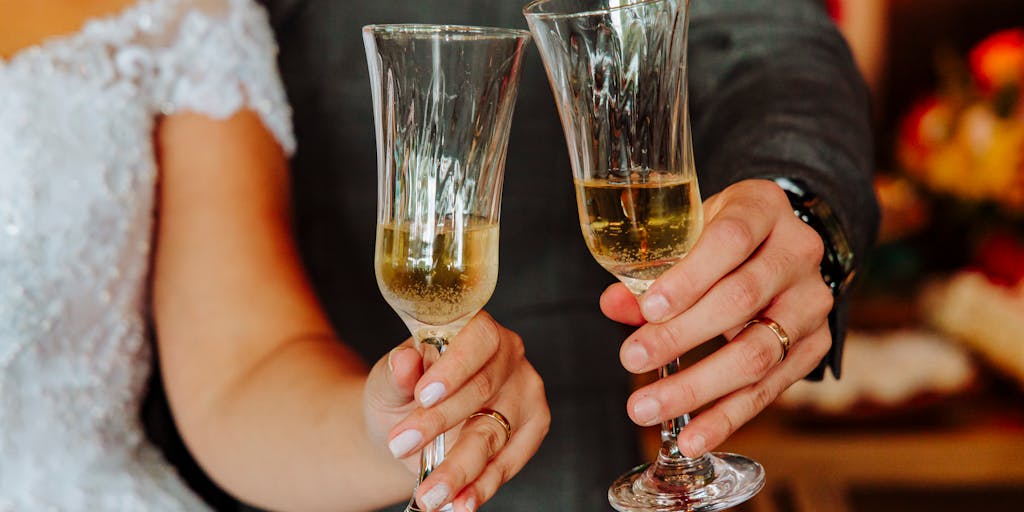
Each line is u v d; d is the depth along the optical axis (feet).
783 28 2.94
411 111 2.04
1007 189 5.43
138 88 2.91
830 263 2.44
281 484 2.59
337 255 3.40
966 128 5.55
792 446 4.45
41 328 2.80
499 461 2.16
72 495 2.83
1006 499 5.06
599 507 3.29
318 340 2.79
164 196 2.96
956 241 5.83
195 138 2.96
